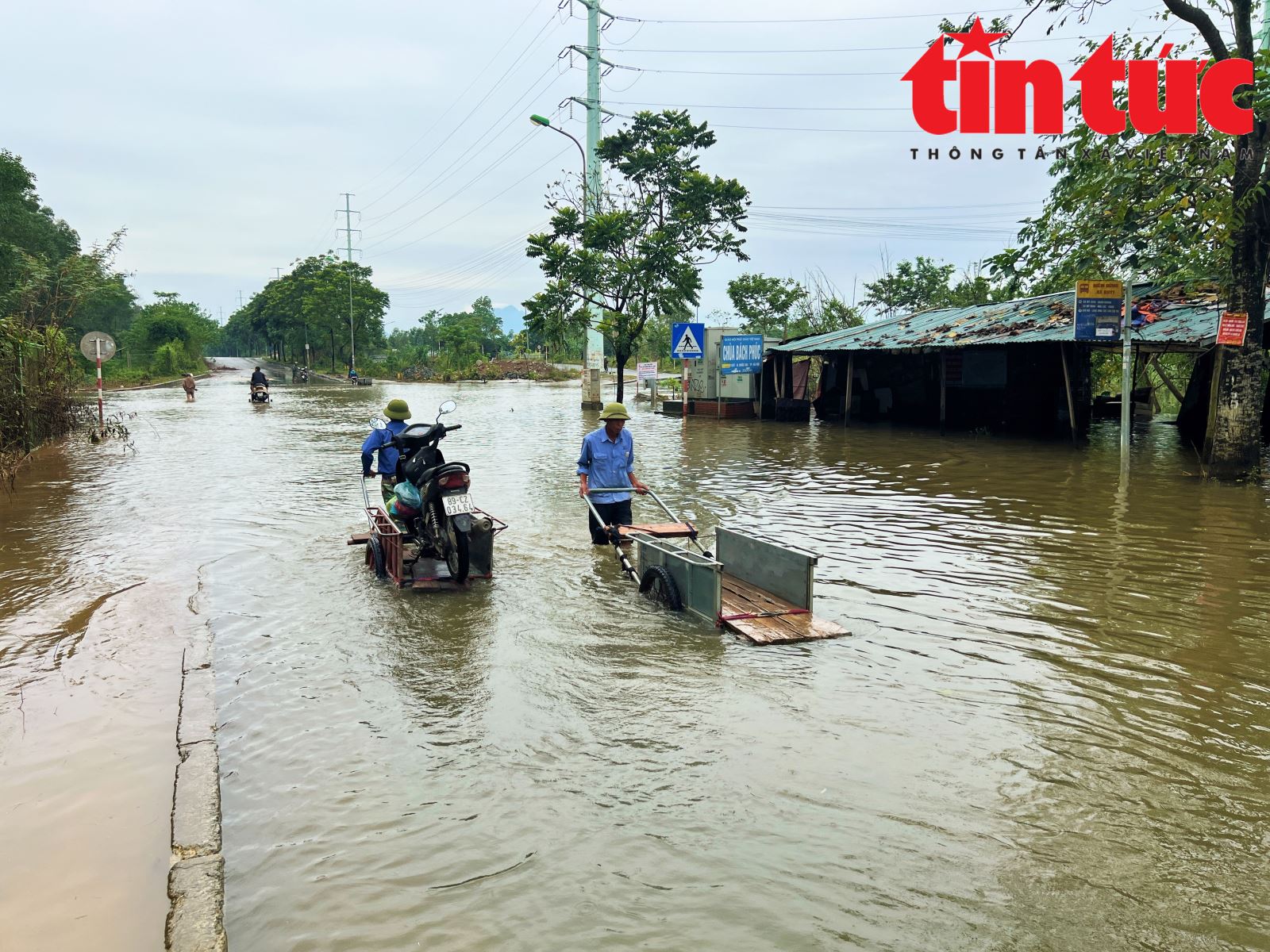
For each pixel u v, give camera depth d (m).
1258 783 3.71
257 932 2.81
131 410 29.47
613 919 2.83
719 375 24.52
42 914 2.96
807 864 3.11
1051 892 2.95
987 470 13.32
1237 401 11.68
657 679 4.86
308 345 85.56
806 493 11.27
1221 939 2.71
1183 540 8.34
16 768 3.96
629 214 26.84
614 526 7.66
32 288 20.66
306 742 4.14
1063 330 16.45
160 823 3.53
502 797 3.60
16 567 7.52
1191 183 11.21
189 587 6.86
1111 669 5.02
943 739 4.11
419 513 7.31
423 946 2.72
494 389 47.88
